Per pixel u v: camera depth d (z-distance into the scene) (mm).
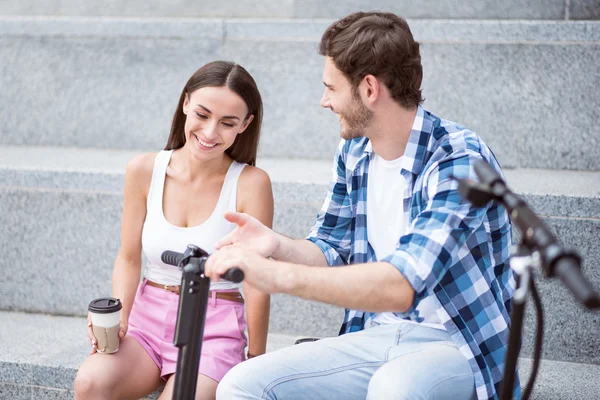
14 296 2873
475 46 2984
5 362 2402
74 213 2783
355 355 1919
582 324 2418
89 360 2029
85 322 2775
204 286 1642
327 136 3135
